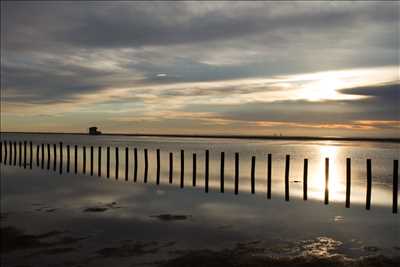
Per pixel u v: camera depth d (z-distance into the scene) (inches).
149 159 2046.0
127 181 1149.1
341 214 697.6
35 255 482.3
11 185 1055.0
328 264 438.6
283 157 2407.7
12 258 472.4
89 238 546.6
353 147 4547.2
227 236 554.3
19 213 692.1
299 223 629.6
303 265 436.8
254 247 502.0
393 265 436.1
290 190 1013.8
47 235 560.4
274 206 773.9
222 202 817.5
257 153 2785.4
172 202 813.2
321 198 881.5
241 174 1393.9
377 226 609.6
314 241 527.5
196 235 560.1
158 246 511.2
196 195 904.3
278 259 454.3
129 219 654.5
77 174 1332.4
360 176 1382.9
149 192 946.7
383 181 1231.5
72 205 770.2
